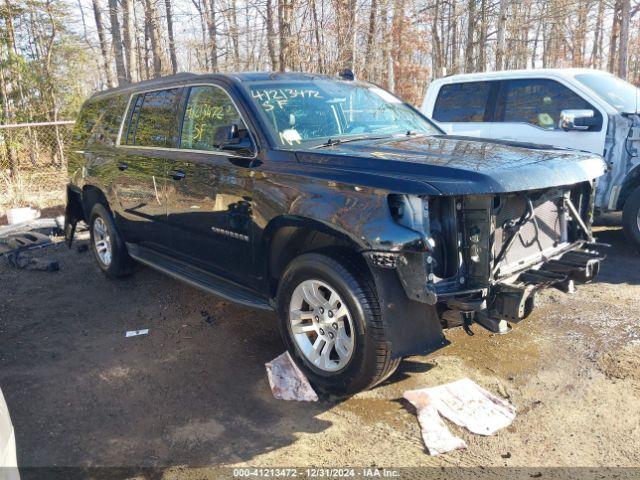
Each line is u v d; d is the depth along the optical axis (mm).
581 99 6984
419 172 3242
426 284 3066
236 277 4379
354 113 4641
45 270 6727
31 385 3992
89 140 6277
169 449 3201
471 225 3168
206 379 3988
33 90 17406
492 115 7801
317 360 3674
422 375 3900
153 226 5211
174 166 4754
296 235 3801
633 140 6547
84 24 19438
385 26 18000
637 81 29484
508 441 3154
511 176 3166
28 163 13867
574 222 4016
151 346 4578
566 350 4195
